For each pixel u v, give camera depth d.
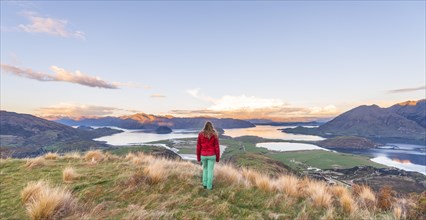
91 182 9.46
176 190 8.95
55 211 6.61
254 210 7.80
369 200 8.91
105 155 15.94
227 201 8.36
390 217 7.41
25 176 10.48
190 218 6.93
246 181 10.27
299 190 9.80
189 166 13.70
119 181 9.39
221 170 11.46
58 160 14.38
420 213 7.59
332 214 7.58
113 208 7.29
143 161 14.43
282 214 7.49
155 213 6.89
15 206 7.28
